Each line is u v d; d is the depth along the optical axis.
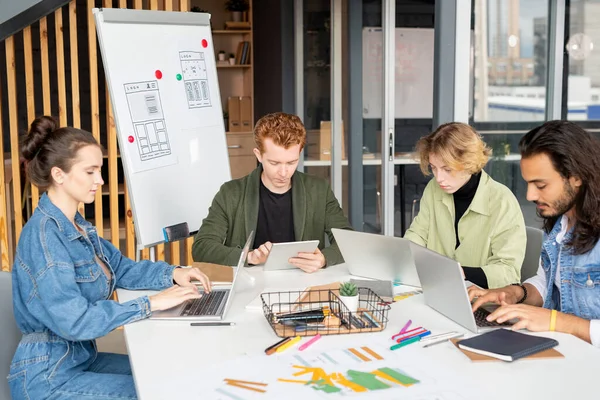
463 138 2.46
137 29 3.36
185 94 3.53
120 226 5.60
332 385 1.52
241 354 1.73
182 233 3.41
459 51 3.85
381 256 2.39
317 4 5.40
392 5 4.69
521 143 1.87
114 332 4.06
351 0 5.00
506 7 4.08
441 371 1.60
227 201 2.90
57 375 2.02
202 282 2.33
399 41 4.74
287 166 2.66
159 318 2.02
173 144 3.44
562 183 1.81
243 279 2.37
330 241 2.96
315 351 1.75
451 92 3.87
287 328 1.89
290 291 2.28
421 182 4.91
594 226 1.84
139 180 3.27
